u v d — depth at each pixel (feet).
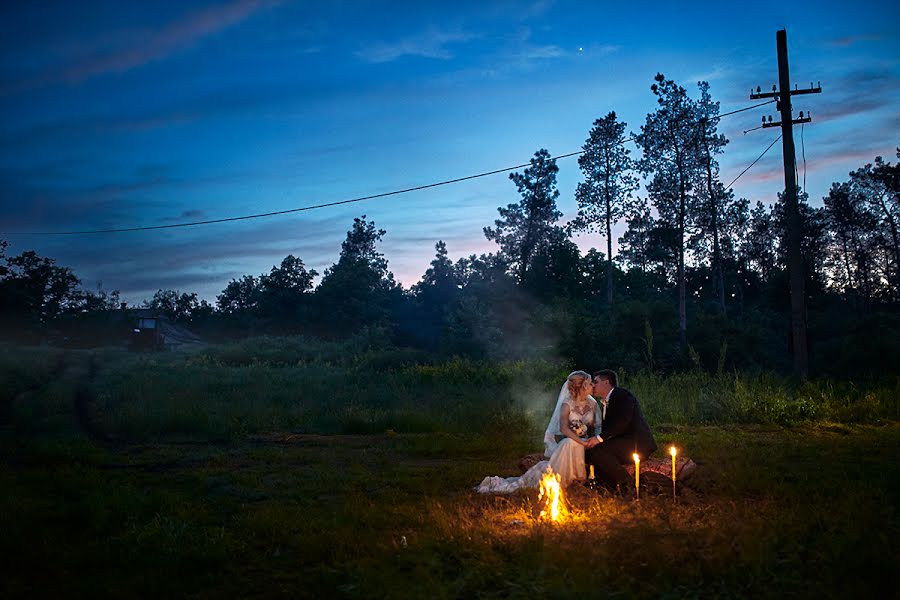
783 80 74.23
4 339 223.10
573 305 137.39
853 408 53.11
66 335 246.68
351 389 79.61
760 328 146.72
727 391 57.93
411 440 45.11
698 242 194.49
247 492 29.07
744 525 19.45
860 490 25.12
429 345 293.02
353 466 35.37
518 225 237.04
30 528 22.97
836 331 172.35
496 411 54.44
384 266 390.01
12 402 68.18
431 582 16.67
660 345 132.05
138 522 24.14
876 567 17.01
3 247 240.12
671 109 171.63
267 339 187.42
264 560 20.11
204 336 335.88
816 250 252.83
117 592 17.57
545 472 28.37
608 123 186.50
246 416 55.93
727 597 15.92
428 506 24.62
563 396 29.37
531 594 16.08
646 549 18.10
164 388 76.38
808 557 18.51
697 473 28.84
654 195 175.42
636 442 28.04
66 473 32.60
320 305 317.22
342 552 20.15
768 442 41.60
